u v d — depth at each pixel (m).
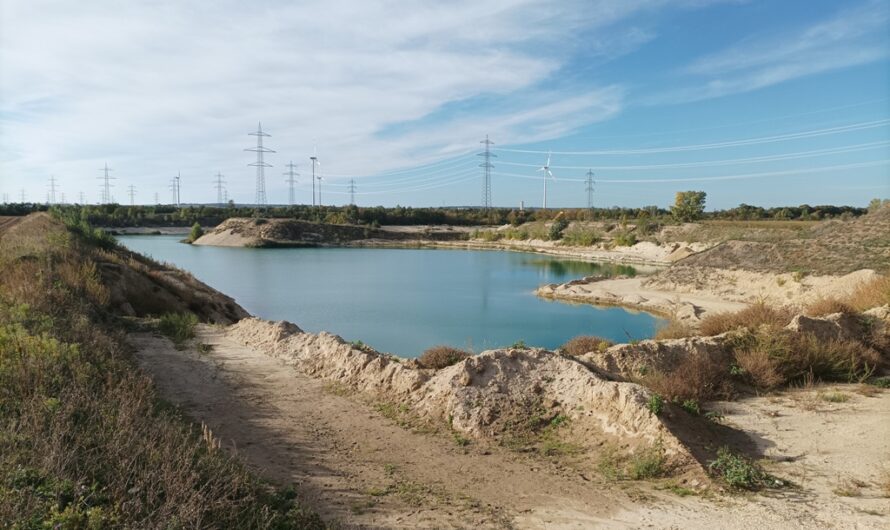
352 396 11.27
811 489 6.77
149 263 32.31
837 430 8.77
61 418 6.45
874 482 6.89
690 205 92.75
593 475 7.36
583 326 28.67
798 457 7.77
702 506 6.37
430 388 10.34
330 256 75.94
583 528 5.94
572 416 8.86
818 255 36.25
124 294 22.55
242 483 6.02
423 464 7.84
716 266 41.19
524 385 9.67
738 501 6.45
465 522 6.08
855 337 13.45
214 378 12.48
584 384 9.18
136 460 5.92
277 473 7.38
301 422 9.70
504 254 83.31
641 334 26.38
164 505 5.04
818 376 11.92
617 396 8.53
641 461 7.38
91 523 4.53
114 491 5.22
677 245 69.44
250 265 61.38
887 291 16.78
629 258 70.88
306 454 8.20
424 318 30.58
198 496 5.20
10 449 5.52
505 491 6.93
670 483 7.00
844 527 5.78
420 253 84.31
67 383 8.02
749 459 7.63
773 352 11.98
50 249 21.89
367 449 8.45
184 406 10.31
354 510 6.33
